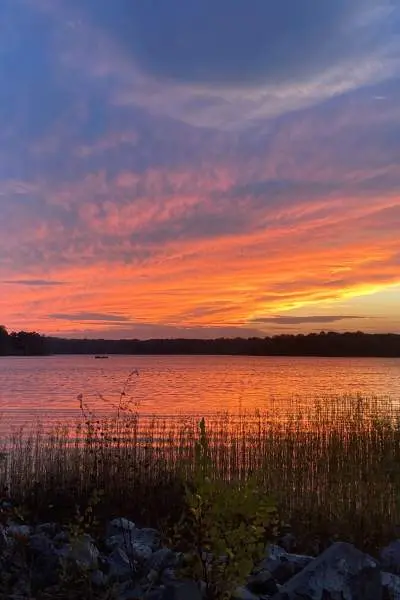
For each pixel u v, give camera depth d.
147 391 60.72
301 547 8.09
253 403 42.38
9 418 30.36
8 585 5.59
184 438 14.02
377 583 5.39
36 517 9.40
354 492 9.66
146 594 5.27
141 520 9.47
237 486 5.81
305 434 13.43
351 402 17.02
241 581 4.75
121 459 11.20
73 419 29.77
